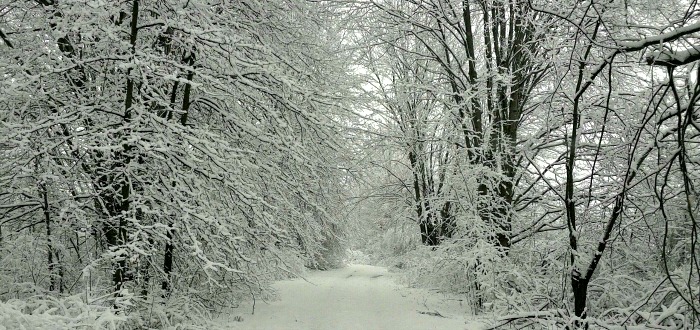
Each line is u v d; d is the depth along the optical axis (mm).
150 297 6180
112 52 5777
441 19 10289
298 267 14992
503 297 6617
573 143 5426
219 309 8453
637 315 5645
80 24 4992
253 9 7383
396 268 19031
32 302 5086
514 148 9234
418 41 12391
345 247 24109
